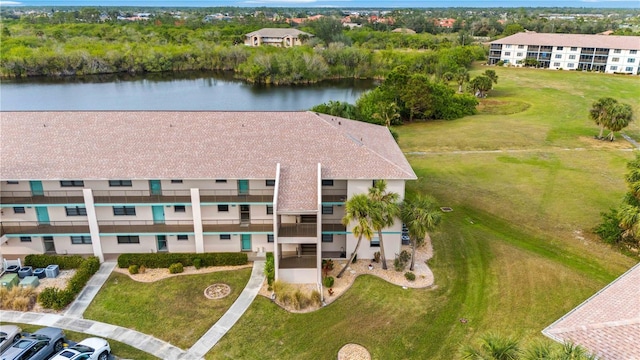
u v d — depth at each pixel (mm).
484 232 46656
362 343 31078
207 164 38188
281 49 171375
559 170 64250
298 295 34781
